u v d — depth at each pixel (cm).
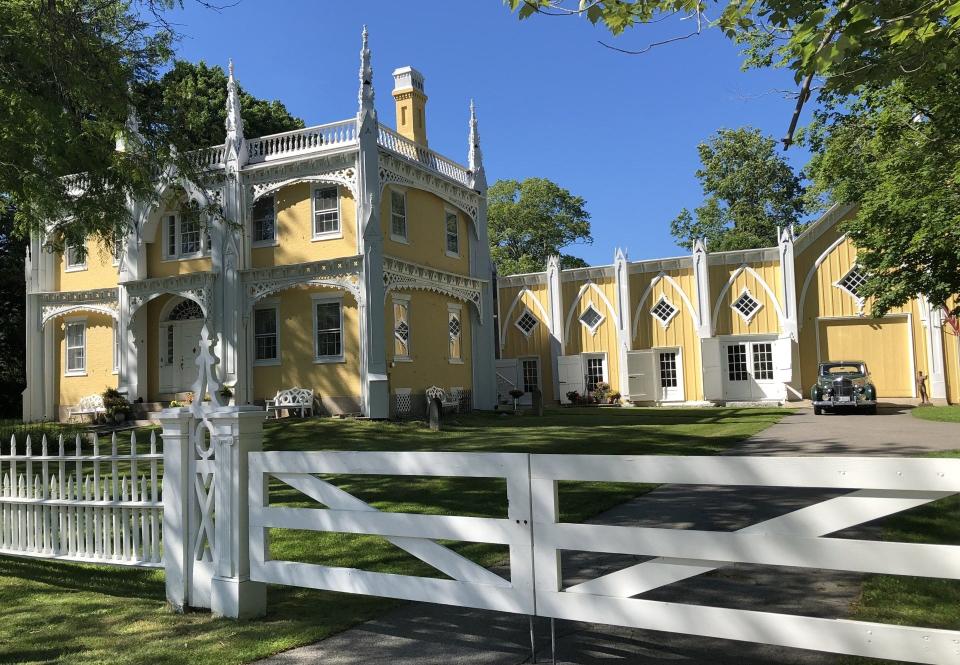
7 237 2791
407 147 2397
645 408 2881
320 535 790
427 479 1123
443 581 449
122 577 680
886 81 682
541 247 5888
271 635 497
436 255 2506
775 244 4597
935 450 1212
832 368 2456
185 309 2456
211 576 552
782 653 445
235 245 2214
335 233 2164
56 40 1105
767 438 1548
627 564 661
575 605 408
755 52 1351
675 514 842
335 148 2161
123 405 2255
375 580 473
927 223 1567
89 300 2528
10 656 467
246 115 3253
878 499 339
